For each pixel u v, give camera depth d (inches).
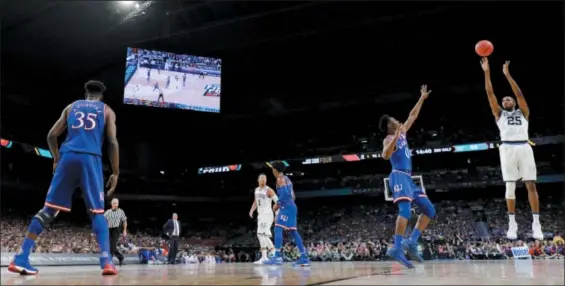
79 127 189.2
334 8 1125.1
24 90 1245.1
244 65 1421.0
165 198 1557.6
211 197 1605.6
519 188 1439.5
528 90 1433.3
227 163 1662.2
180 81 1156.5
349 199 1652.3
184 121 1572.3
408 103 1546.5
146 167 1571.1
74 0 900.6
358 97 1545.3
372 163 1587.1
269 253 453.1
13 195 1362.0
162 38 1139.3
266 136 1697.8
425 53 1347.2
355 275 155.7
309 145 1676.9
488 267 188.7
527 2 1069.8
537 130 1428.4
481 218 1354.6
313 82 1523.1
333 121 1674.5
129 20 1007.6
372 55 1370.6
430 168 1534.2
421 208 259.1
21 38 1026.7
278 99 1584.6
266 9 1113.4
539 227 271.9
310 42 1290.6
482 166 1491.1
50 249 879.1
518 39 1235.9
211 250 1326.3
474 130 1488.7
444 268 194.7
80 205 1428.4
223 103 1583.4
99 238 184.2
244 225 1653.5
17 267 186.2
